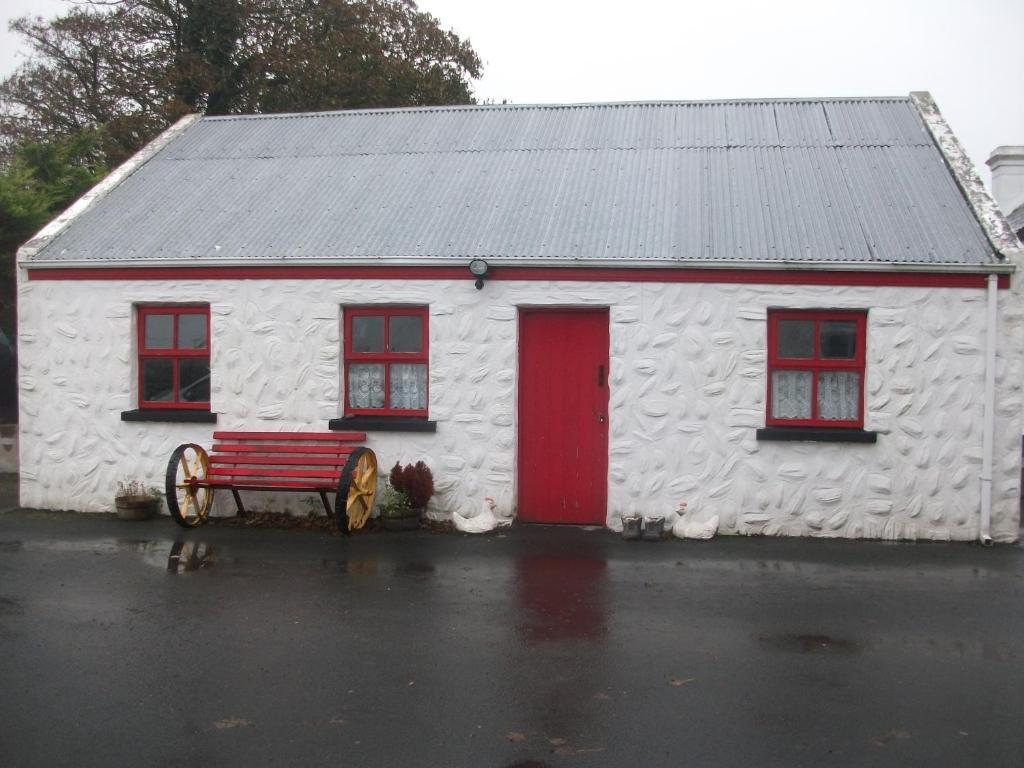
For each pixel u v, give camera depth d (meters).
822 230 9.02
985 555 8.09
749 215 9.34
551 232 9.36
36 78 24.05
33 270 9.88
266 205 10.37
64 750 4.47
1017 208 13.78
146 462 9.75
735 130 10.99
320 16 23.59
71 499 9.92
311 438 9.25
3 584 7.19
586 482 9.20
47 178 15.41
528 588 7.05
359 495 8.83
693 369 8.81
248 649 5.77
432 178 10.59
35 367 9.95
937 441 8.55
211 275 9.54
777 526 8.77
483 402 9.13
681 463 8.86
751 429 8.77
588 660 5.57
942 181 9.66
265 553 8.12
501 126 11.65
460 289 9.12
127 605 6.66
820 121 11.04
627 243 9.07
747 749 4.46
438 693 5.10
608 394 9.05
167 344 9.86
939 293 8.50
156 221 10.26
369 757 4.39
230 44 23.61
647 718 4.79
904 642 5.89
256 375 9.51
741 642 5.88
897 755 4.40
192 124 12.48
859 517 8.66
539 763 4.33
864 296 8.59
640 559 7.92
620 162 10.53
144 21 23.70
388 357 9.46
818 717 4.80
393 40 24.47
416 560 7.88
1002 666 5.50
